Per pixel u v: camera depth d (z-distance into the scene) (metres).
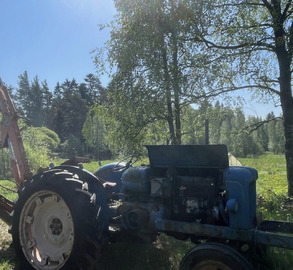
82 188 4.27
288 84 9.62
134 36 9.39
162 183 4.49
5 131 5.68
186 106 11.07
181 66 9.54
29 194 4.53
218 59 9.64
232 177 3.94
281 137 59.12
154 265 4.71
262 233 3.72
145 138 11.07
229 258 3.44
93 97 81.06
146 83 9.88
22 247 4.53
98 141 45.41
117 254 5.04
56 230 4.45
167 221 4.22
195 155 4.21
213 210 4.03
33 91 83.19
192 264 3.66
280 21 9.37
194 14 9.16
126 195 4.84
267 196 8.99
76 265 4.02
